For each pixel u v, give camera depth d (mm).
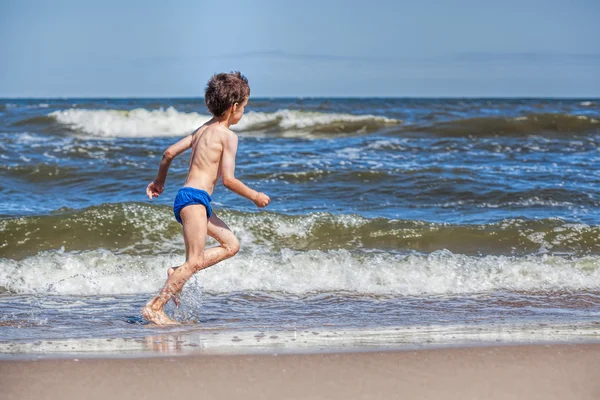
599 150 16219
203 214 5207
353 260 7055
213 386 3193
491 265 7027
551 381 3336
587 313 5469
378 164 13617
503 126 19375
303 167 13023
